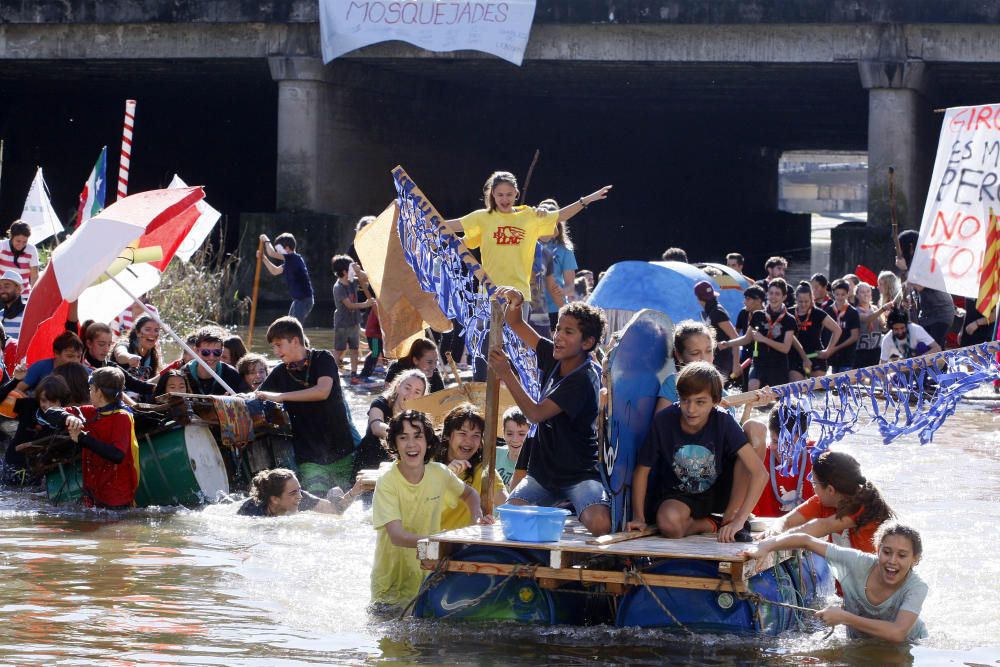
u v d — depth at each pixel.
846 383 10.39
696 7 33.81
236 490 14.41
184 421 14.05
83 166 54.94
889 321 23.17
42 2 37.19
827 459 9.88
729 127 63.56
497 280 16.97
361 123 40.66
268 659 8.47
